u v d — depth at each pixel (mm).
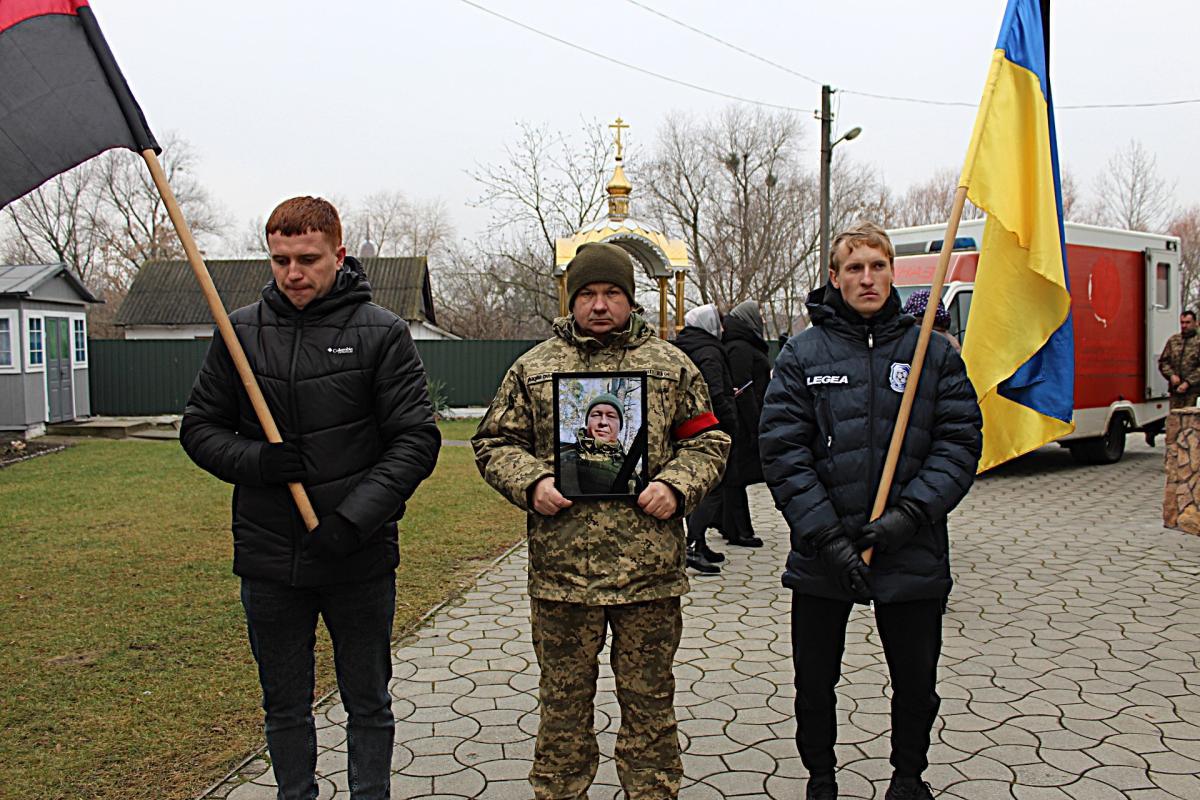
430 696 4094
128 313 30031
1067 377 3451
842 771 3334
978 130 3232
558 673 2783
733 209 36312
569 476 2717
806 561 2891
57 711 3801
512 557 6812
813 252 36281
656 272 14867
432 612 5395
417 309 29484
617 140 14812
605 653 4777
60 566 6391
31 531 7695
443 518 8336
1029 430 3473
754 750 3527
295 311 2730
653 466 2748
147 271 31641
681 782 3225
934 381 2938
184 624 5016
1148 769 3309
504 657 4613
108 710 3814
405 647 4777
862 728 3715
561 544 2717
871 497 2883
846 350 2963
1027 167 3338
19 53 2566
